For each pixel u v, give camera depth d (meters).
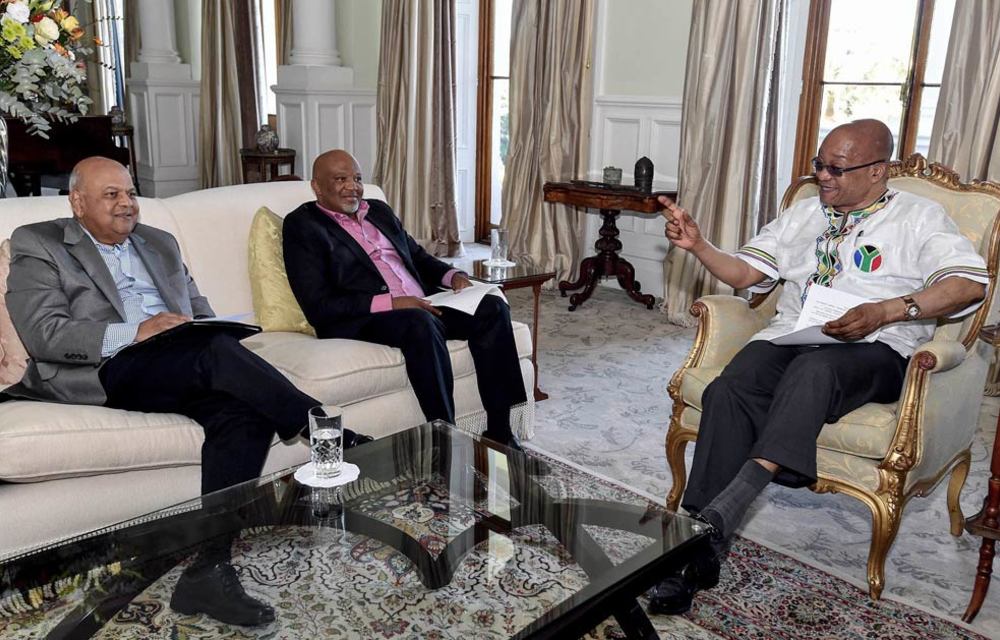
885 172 2.16
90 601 1.35
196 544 1.52
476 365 2.64
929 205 2.14
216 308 2.59
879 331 2.13
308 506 1.66
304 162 6.23
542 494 1.74
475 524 1.63
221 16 7.00
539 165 5.11
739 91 4.14
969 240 2.11
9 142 4.78
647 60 4.80
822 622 1.89
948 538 2.31
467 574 1.47
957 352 1.95
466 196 6.46
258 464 2.01
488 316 2.63
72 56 2.38
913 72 4.04
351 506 1.68
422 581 1.44
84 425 1.85
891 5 4.09
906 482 1.97
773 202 4.48
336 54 6.26
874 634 1.85
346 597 1.39
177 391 2.02
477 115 6.34
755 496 1.91
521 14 5.06
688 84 4.32
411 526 1.62
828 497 2.56
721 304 2.35
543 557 1.52
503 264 3.24
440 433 2.03
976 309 2.10
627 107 4.92
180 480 2.03
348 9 6.53
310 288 2.57
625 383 3.52
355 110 6.36
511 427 2.81
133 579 1.41
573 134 4.98
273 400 2.00
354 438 2.03
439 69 5.74
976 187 2.21
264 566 1.47
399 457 1.89
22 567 1.42
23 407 1.88
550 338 4.15
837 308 2.06
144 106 7.57
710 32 4.15
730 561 2.14
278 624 1.32
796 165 4.51
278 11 7.20
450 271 2.92
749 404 2.05
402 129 5.82
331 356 2.33
